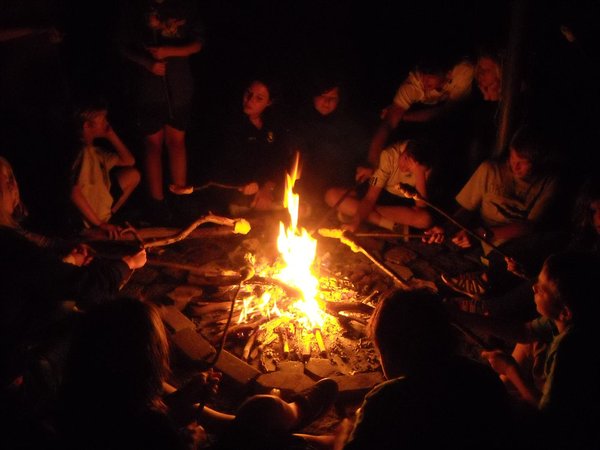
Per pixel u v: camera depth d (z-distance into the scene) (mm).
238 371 3461
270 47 6895
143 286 4176
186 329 3730
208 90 6375
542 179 4141
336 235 4207
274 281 3828
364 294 4152
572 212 3678
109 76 5898
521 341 3250
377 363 3580
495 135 4828
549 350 2771
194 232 4539
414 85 4848
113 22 5762
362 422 2137
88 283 3127
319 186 5184
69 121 4375
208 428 3000
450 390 2113
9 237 2848
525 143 3971
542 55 5039
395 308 2285
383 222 4805
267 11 7293
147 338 2268
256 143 5035
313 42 7035
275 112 5023
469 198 4480
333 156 5152
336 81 4812
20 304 2832
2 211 3121
